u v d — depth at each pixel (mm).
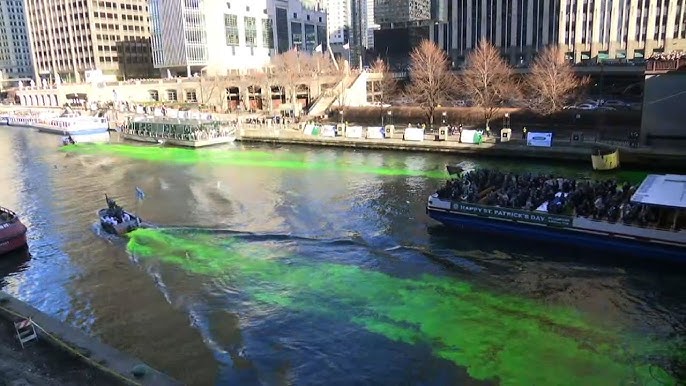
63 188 61031
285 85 121062
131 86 152250
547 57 103625
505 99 91125
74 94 167375
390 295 31594
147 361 25328
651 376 23734
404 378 23734
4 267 37469
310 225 44562
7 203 55031
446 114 84812
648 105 59875
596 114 74312
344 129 82750
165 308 30594
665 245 33500
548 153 64250
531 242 38531
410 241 40281
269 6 183750
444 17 150000
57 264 37719
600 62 107000
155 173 67688
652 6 122125
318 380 23656
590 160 61500
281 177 62594
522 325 28000
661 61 58344
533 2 136500
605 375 23797
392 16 195250
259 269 35719
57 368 20391
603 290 31812
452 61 146500
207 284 33562
